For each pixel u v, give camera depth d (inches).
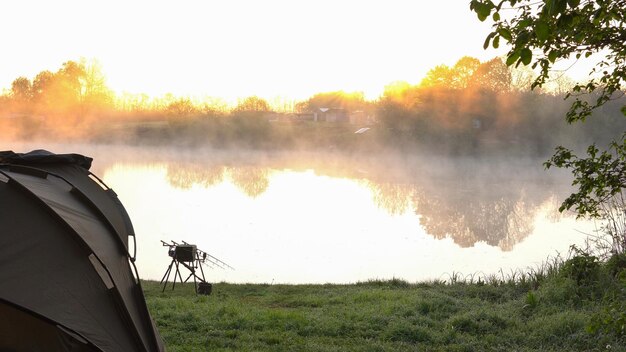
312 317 425.4
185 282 641.0
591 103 1112.2
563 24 152.5
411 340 373.4
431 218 1298.0
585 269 465.7
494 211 1417.3
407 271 767.1
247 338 370.6
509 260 842.8
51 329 252.8
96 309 219.5
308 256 863.7
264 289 592.7
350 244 972.6
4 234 211.0
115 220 291.7
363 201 1581.0
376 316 418.9
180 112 3986.2
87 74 4116.6
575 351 342.0
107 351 215.0
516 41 158.4
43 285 205.6
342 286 610.2
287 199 1574.8
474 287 530.6
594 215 262.7
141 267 761.0
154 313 423.2
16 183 222.5
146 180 1980.8
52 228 221.6
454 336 376.5
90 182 301.4
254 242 962.1
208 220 1175.0
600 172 241.0
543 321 393.7
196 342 358.9
